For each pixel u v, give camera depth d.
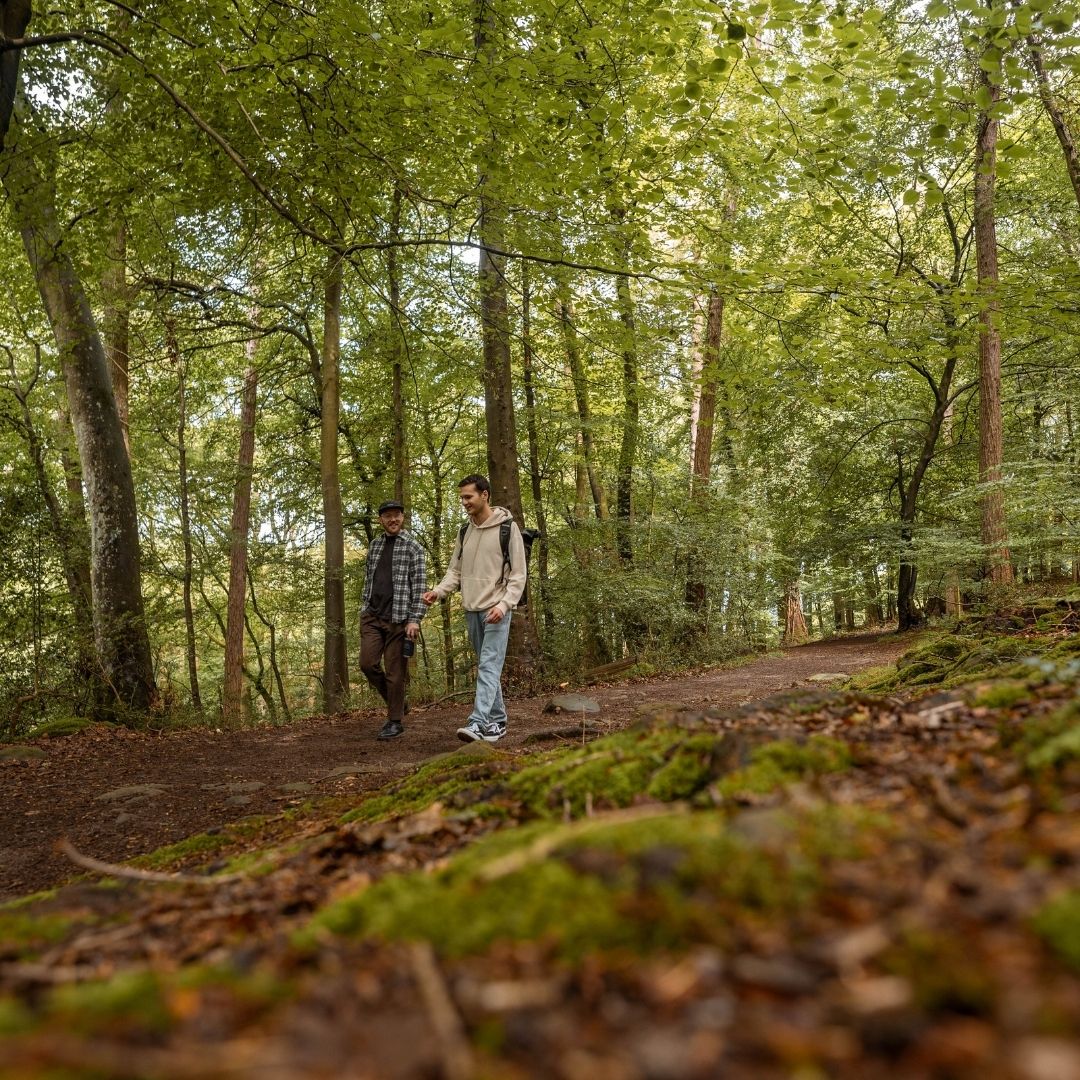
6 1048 0.76
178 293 11.44
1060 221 13.72
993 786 1.44
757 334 7.51
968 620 7.82
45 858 4.10
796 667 12.96
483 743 4.64
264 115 7.59
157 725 9.63
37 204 8.34
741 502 18.95
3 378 11.43
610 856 1.22
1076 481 11.22
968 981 0.74
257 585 18.16
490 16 6.95
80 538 10.27
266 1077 0.69
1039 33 4.73
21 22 7.03
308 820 3.41
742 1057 0.67
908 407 18.59
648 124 6.20
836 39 5.15
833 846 1.19
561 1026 0.77
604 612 15.32
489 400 11.66
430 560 19.27
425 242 7.00
